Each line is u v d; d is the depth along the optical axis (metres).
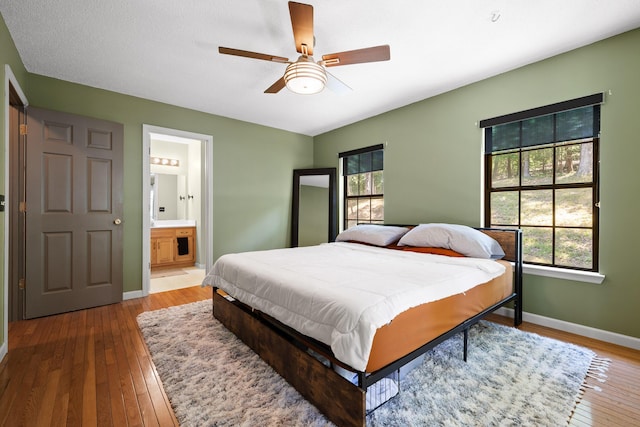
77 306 2.96
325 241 4.67
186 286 4.01
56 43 2.35
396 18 2.03
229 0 1.87
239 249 4.34
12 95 2.48
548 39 2.26
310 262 2.30
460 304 1.80
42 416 1.41
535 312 2.62
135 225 3.43
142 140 3.48
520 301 2.57
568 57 2.42
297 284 1.66
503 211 2.89
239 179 4.33
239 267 2.24
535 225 2.70
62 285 2.88
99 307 3.08
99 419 1.40
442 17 2.02
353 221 4.57
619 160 2.19
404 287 1.54
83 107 3.11
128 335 2.38
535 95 2.59
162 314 2.81
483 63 2.64
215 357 1.97
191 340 2.23
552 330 2.46
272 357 1.82
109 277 3.17
